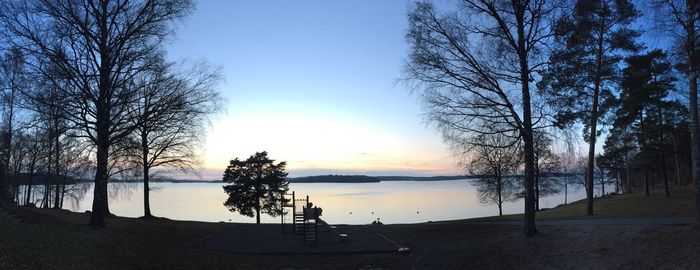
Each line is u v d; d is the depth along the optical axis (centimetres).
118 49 2270
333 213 9338
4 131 4112
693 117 1551
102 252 1758
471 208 10419
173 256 2038
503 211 9450
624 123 4266
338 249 2467
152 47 2367
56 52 2138
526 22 1931
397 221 7581
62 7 2167
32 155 4775
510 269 1670
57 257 1480
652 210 2912
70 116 2270
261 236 3042
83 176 3975
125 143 2745
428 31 1973
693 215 2347
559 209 4269
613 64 2609
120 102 2339
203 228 3344
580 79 1997
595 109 2962
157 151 3888
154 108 2373
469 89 1983
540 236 1948
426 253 2253
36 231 1681
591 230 1873
